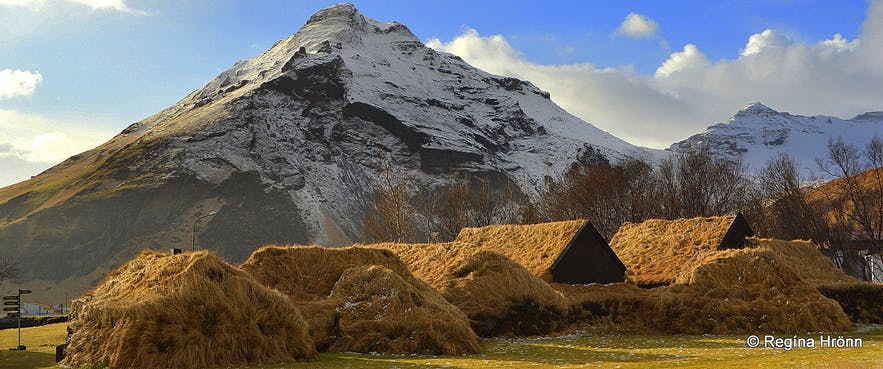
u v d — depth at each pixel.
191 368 24.75
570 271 52.66
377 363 26.48
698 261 51.50
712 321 42.22
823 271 59.81
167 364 24.58
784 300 43.66
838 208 93.75
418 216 142.25
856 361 23.86
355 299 33.00
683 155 132.88
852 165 108.38
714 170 110.31
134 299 26.73
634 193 107.00
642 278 55.28
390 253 38.50
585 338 39.31
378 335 30.64
